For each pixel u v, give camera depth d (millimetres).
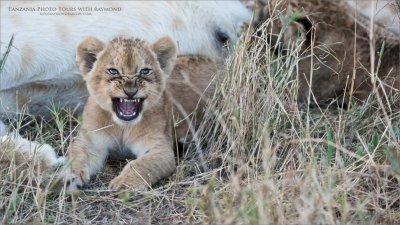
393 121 10000
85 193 9047
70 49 10891
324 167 8758
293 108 9672
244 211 7621
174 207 8781
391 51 10906
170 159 9414
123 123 9211
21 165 8984
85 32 10992
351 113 10016
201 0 11383
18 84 10734
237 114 9531
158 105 9547
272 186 7977
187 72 10469
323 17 10898
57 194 8922
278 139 9477
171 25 11266
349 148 9703
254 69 9727
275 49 10445
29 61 10719
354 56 10305
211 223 7914
